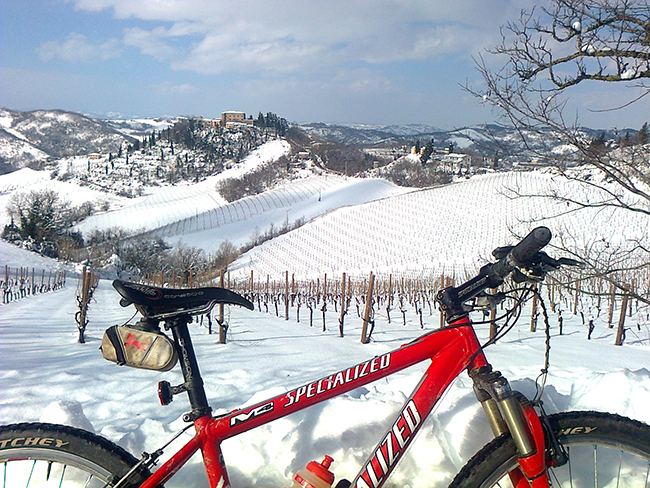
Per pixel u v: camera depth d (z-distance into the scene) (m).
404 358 1.75
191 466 2.12
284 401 1.77
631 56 3.38
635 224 32.75
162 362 1.69
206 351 6.56
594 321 10.57
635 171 3.32
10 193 182.88
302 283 36.94
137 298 1.67
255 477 2.16
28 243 63.31
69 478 1.87
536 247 1.48
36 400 3.71
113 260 60.50
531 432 1.63
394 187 123.19
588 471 1.92
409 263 48.22
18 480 1.85
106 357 1.71
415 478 2.09
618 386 2.55
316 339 8.25
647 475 1.91
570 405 2.52
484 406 1.72
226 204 140.88
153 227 124.44
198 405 1.77
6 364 5.26
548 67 3.61
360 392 3.21
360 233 62.78
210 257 70.81
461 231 57.09
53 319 11.08
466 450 2.07
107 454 1.77
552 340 7.68
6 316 11.29
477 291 1.74
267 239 72.50
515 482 1.67
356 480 1.68
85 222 135.38
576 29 3.44
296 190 141.62
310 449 2.17
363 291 22.75
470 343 1.73
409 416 1.69
